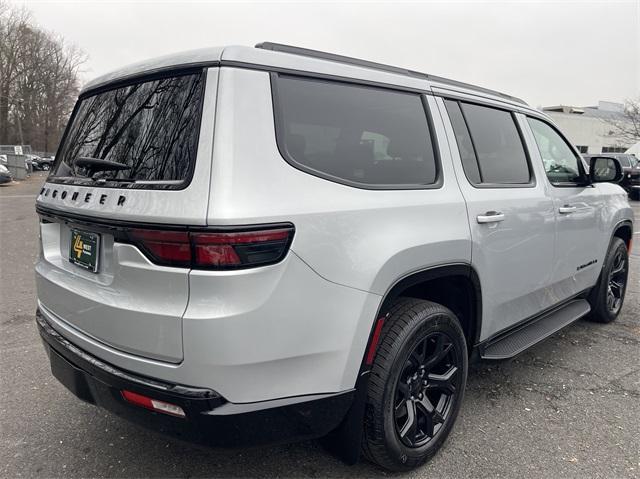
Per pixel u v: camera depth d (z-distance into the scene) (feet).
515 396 10.80
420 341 7.84
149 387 6.14
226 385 5.94
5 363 12.28
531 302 11.17
